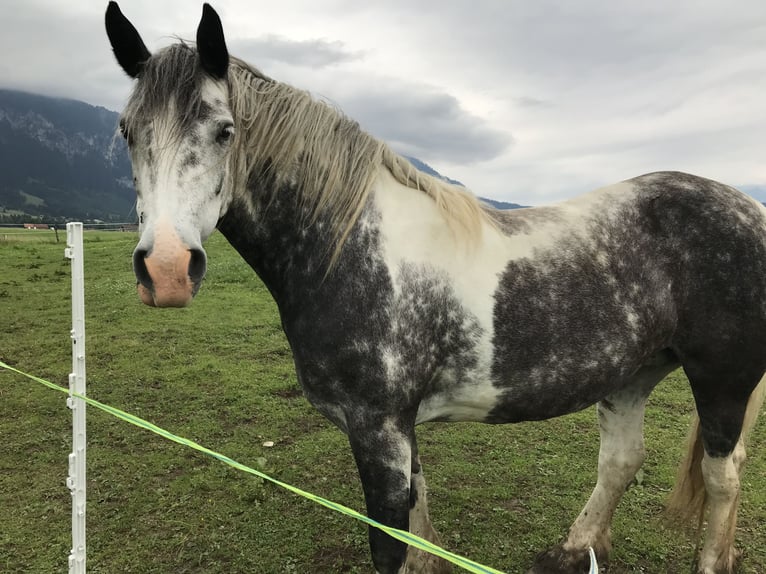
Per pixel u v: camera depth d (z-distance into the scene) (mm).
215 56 1539
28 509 2795
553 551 2350
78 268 1767
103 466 3287
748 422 2137
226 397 4461
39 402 4312
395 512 1684
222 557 2420
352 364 1671
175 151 1438
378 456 1686
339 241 1690
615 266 1905
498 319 1776
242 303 7812
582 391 1899
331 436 3766
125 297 8164
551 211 2033
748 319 1935
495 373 1810
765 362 1993
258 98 1726
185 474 3193
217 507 2838
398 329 1683
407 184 1868
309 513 2787
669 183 2072
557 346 1818
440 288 1750
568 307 1826
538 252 1864
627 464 2293
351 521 2709
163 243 1358
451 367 1814
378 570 1711
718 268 1935
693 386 2096
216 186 1525
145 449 3527
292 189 1735
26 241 15969
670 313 1979
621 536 2547
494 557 2430
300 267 1745
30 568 2320
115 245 13938
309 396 1819
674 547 2475
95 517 2732
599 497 2354
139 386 4723
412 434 1769
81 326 1791
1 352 5699
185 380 4871
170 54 1541
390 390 1674
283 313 1832
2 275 9914
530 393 1849
